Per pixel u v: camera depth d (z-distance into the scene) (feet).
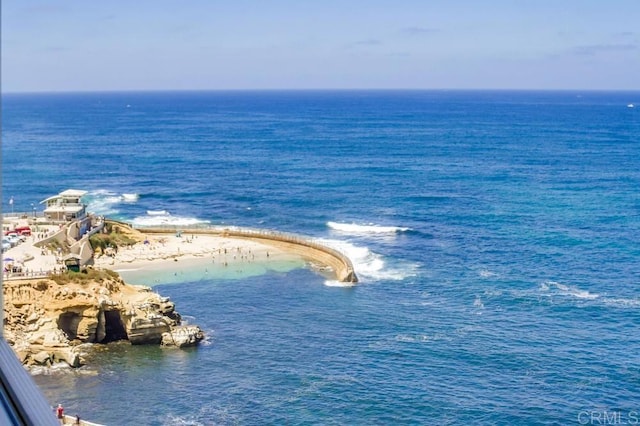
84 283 240.73
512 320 251.39
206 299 283.18
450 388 199.82
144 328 232.32
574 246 349.41
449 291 286.25
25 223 329.52
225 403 192.65
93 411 188.03
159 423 181.78
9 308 226.17
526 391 197.16
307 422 181.88
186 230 391.65
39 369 213.87
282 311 267.59
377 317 258.16
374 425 179.93
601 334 236.63
